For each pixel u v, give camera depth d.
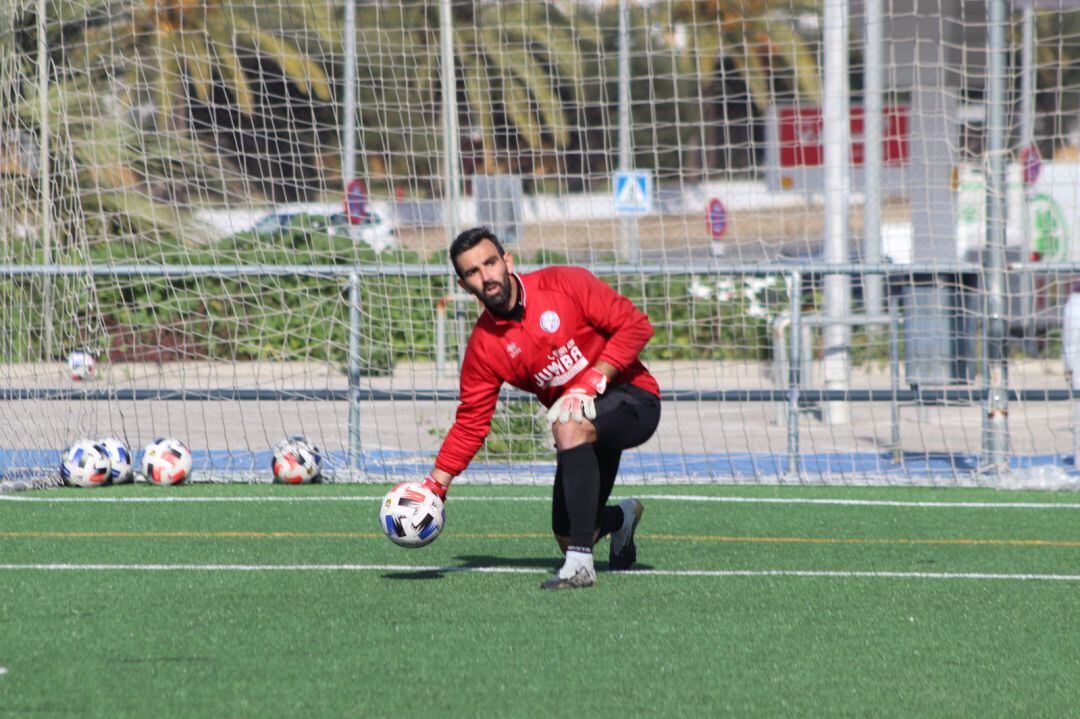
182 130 44.88
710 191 59.81
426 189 52.81
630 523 21.20
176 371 48.03
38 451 34.81
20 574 21.02
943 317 36.16
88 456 32.09
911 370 38.25
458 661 15.52
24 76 34.41
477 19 51.53
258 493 31.14
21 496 30.36
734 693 14.30
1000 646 16.52
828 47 46.16
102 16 38.94
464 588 19.94
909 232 50.47
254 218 45.31
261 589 19.81
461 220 47.75
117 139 41.75
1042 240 56.72
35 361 35.47
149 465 32.59
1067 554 23.39
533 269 39.56
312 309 43.62
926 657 15.91
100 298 40.09
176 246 44.22
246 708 13.60
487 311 19.28
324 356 44.78
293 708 13.61
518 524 26.75
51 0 35.38
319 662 15.42
